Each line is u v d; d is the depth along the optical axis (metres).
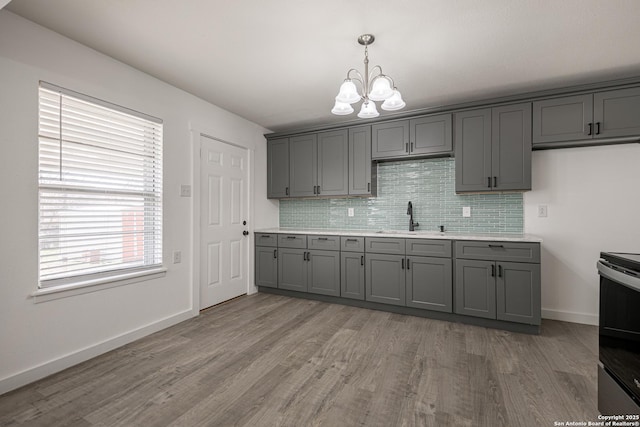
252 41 2.08
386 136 3.43
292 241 3.69
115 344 2.33
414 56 2.25
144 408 1.61
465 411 1.58
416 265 3.01
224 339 2.49
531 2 1.67
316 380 1.88
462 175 3.04
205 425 1.49
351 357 2.17
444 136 3.12
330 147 3.76
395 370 1.99
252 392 1.76
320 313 3.13
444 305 2.88
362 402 1.66
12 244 1.81
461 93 2.92
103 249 2.30
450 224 3.42
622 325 1.32
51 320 1.98
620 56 2.22
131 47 2.17
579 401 1.65
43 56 1.94
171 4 1.71
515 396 1.70
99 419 1.53
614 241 2.75
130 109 2.45
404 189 3.66
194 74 2.58
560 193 2.92
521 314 2.59
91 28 1.95
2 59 1.76
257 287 4.00
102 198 2.29
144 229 2.59
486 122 2.94
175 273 2.84
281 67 2.45
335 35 2.00
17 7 1.74
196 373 1.96
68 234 2.09
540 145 2.79
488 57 2.25
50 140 2.00
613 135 2.51
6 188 1.79
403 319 2.96
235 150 3.64
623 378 1.30
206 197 3.23
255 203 3.97
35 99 1.90
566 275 2.90
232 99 3.13
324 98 3.09
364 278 3.27
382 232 3.52
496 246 2.68
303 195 3.94
